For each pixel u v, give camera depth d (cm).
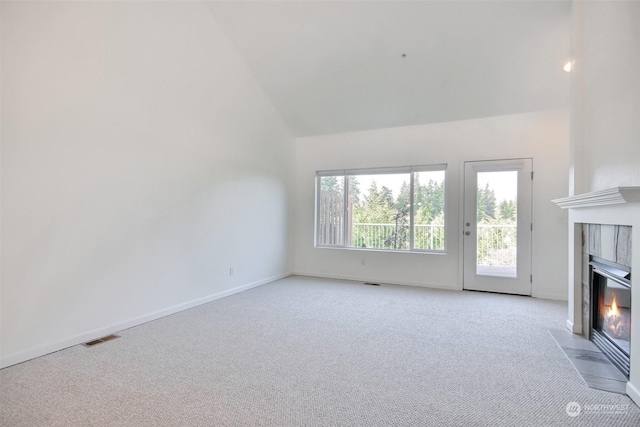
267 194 527
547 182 440
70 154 270
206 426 169
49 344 257
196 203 395
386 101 479
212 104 417
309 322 335
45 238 254
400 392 203
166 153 356
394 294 454
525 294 450
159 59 346
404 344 279
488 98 441
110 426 168
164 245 355
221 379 218
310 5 364
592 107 279
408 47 390
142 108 329
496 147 468
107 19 296
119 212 309
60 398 194
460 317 354
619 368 231
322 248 581
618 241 235
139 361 244
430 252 512
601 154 260
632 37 213
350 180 572
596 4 271
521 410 183
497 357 254
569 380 217
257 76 484
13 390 203
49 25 254
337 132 571
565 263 430
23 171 241
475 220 479
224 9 391
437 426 170
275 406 187
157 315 346
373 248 554
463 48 379
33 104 246
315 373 227
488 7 331
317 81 470
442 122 500
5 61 230
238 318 348
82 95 278
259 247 509
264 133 518
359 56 415
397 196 538
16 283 238
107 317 298
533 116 449
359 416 178
